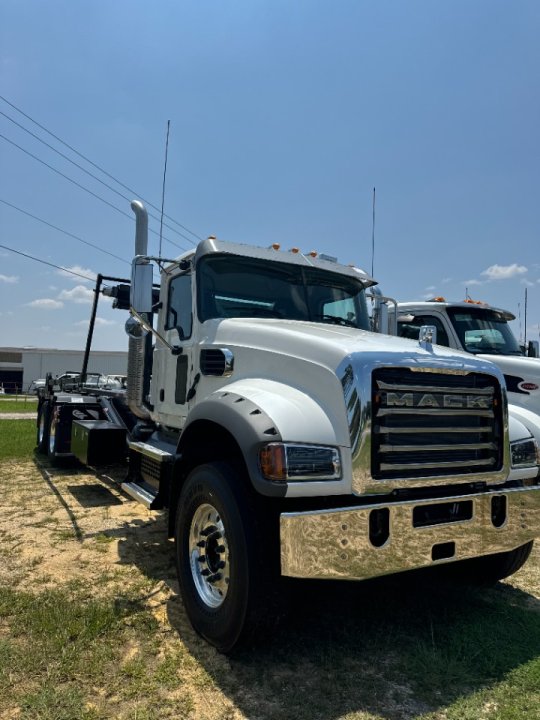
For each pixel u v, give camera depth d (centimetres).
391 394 318
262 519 313
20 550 482
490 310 782
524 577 468
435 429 332
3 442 1155
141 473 510
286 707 274
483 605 405
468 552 338
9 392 6494
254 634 306
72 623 340
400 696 286
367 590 429
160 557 476
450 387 341
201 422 363
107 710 265
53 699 269
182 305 501
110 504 653
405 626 366
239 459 346
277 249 511
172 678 293
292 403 324
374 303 566
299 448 296
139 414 565
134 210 504
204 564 352
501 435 361
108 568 446
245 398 337
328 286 525
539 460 394
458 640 346
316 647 333
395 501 315
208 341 442
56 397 905
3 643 317
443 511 335
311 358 342
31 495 692
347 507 297
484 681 302
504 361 693
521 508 365
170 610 375
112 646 322
